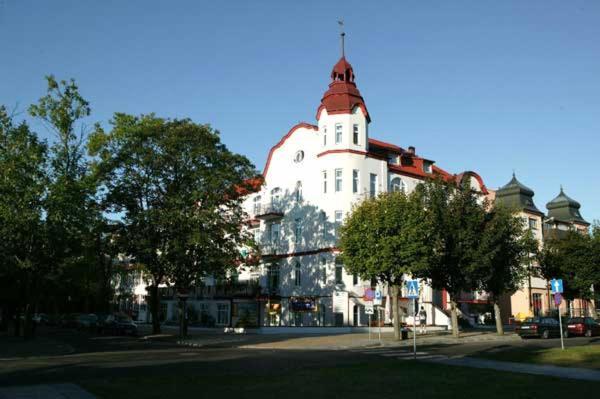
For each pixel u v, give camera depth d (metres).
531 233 40.19
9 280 39.44
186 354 23.78
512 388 12.74
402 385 13.19
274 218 51.56
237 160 38.44
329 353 24.45
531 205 64.56
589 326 38.66
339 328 40.91
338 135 46.56
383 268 31.19
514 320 55.09
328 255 44.97
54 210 30.34
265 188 53.78
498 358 20.25
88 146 35.72
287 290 48.94
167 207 35.66
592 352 21.03
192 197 35.09
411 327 44.22
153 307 40.84
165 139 36.16
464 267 35.06
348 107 46.25
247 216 40.62
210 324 53.16
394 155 51.06
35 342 31.36
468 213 36.22
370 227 32.12
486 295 55.34
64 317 60.59
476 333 39.97
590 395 11.78
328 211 45.62
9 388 12.77
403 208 32.44
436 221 34.84
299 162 49.84
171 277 38.78
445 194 36.69
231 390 12.39
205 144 37.44
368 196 45.72
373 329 41.97
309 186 48.25
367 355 23.08
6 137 31.00
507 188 64.44
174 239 35.22
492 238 35.44
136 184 37.06
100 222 35.81
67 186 30.92
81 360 20.47
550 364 18.28
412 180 50.91
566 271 48.72
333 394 11.86
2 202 29.70
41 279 35.22
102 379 14.45
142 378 14.54
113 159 36.56
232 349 27.80
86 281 49.44
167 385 13.19
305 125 49.66
